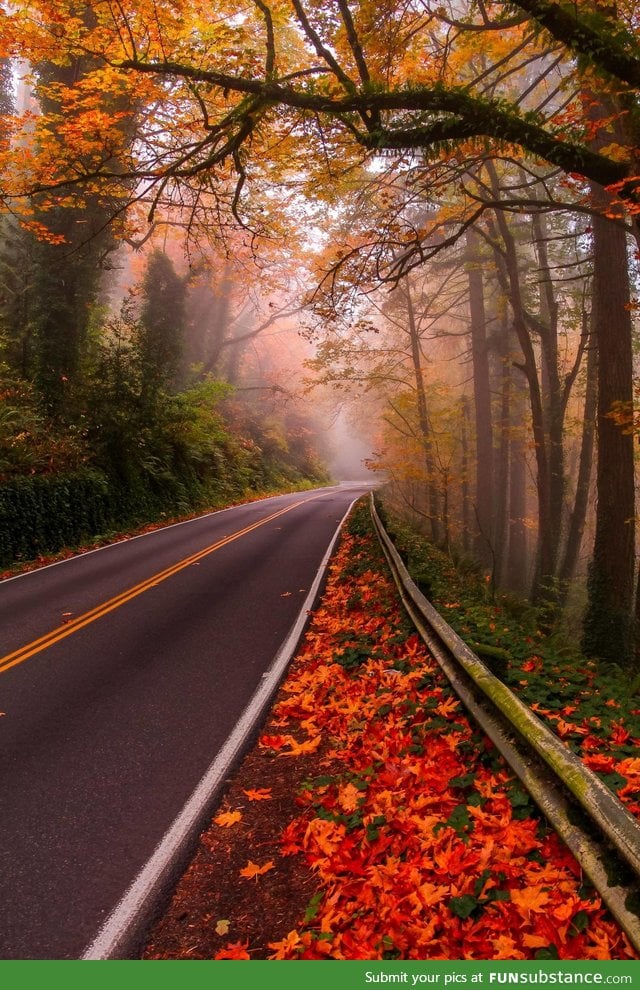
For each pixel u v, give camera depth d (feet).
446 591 37.91
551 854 11.51
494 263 65.77
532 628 34.01
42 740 18.69
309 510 89.56
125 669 24.66
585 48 21.56
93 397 66.44
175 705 21.16
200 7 32.19
